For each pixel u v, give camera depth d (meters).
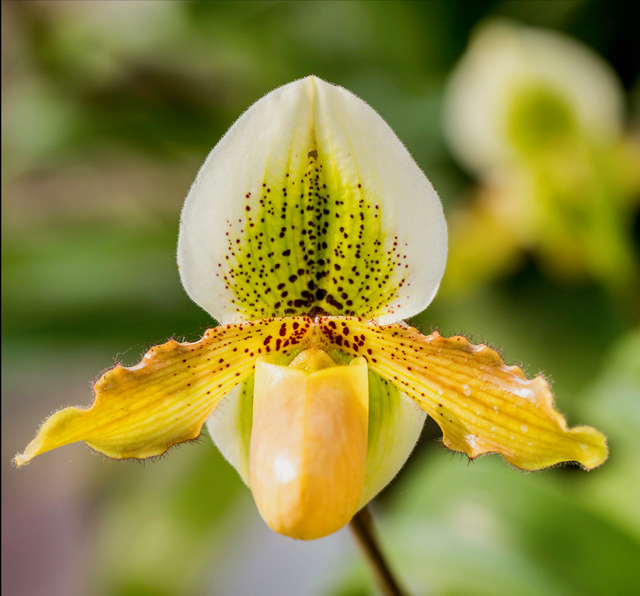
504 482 0.48
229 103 0.74
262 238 0.43
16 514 0.91
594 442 0.42
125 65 0.71
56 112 0.70
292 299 0.43
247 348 0.43
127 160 0.78
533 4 0.67
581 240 0.63
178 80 0.73
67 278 0.59
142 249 0.64
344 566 0.50
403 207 0.42
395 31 0.72
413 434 0.43
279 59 0.75
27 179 0.82
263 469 0.42
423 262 0.43
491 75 0.60
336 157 0.42
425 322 0.66
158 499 0.62
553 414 0.42
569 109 0.60
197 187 0.42
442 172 0.72
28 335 0.55
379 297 0.43
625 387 0.49
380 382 0.44
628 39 0.66
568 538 0.47
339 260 0.43
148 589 0.57
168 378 0.43
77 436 0.43
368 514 0.44
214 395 0.43
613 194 0.61
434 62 0.73
